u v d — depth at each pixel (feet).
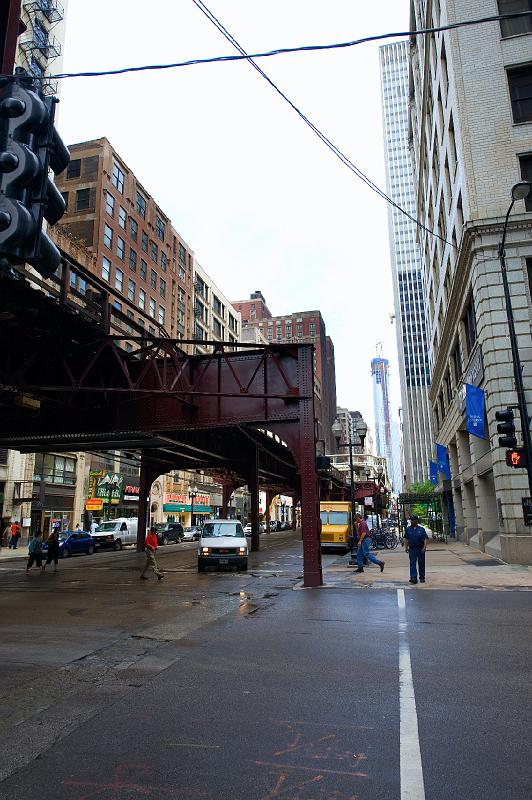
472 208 69.87
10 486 134.21
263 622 33.30
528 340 64.44
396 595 43.32
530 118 70.95
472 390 69.51
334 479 178.81
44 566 76.54
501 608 35.96
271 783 12.50
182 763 13.62
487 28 74.43
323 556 101.30
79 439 79.30
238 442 124.67
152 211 202.69
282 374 60.49
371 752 14.07
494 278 66.69
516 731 15.40
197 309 245.65
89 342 59.11
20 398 60.49
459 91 73.77
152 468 130.00
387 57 549.54
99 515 171.83
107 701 18.70
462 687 19.51
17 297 47.06
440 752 14.03
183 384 65.26
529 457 50.67
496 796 11.78
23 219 15.78
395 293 508.12
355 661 23.38
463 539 113.70
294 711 17.22
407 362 493.77
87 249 156.25
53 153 17.38
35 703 18.61
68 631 31.83
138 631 31.53
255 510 127.13
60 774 13.11
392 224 520.42
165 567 81.00
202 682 20.72
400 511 215.51
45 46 141.08
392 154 532.32
